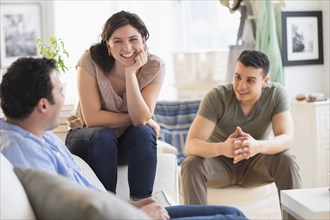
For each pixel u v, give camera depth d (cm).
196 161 250
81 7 429
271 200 272
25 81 146
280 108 268
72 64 426
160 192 205
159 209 158
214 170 260
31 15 442
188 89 445
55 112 154
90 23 430
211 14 466
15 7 439
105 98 234
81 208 106
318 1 405
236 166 268
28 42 444
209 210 164
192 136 263
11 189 116
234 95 270
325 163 360
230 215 152
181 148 354
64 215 109
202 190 249
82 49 430
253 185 270
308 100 364
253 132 273
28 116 150
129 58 225
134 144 217
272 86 273
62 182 119
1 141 143
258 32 382
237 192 268
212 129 267
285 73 398
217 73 432
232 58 397
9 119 152
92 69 232
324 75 409
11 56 442
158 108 362
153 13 447
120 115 232
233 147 244
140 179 215
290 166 248
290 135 260
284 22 391
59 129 265
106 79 232
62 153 171
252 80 260
